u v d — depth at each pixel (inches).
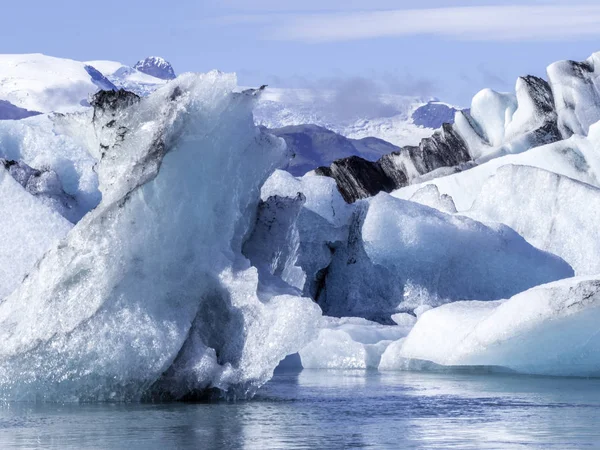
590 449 300.4
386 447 307.1
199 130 453.4
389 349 761.0
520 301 622.5
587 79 1920.5
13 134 999.6
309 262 1146.7
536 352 632.4
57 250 444.5
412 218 1104.2
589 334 608.4
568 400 476.7
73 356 441.4
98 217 439.8
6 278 724.0
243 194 494.3
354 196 1969.7
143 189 445.7
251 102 479.5
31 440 327.0
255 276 464.1
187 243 461.4
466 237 1104.2
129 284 446.9
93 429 354.6
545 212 1182.3
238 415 400.8
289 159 512.4
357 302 1139.3
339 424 370.6
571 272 1113.4
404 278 1122.0
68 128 498.3
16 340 445.7
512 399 484.4
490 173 1514.5
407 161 2031.3
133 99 448.8
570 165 1456.7
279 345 452.8
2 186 768.3
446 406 445.7
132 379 447.8
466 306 709.9
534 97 1957.4
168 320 453.1
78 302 441.1
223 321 469.7
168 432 345.1
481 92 2060.8
